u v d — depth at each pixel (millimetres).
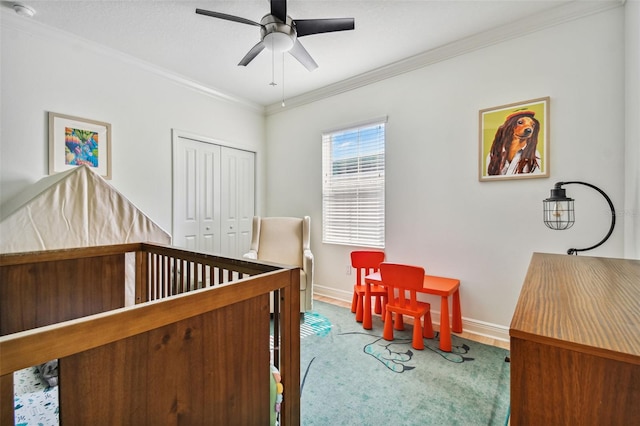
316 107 3551
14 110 2104
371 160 3105
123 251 1827
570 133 2037
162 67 2893
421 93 2705
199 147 3363
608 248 1928
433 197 2648
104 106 2562
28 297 1466
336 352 2111
